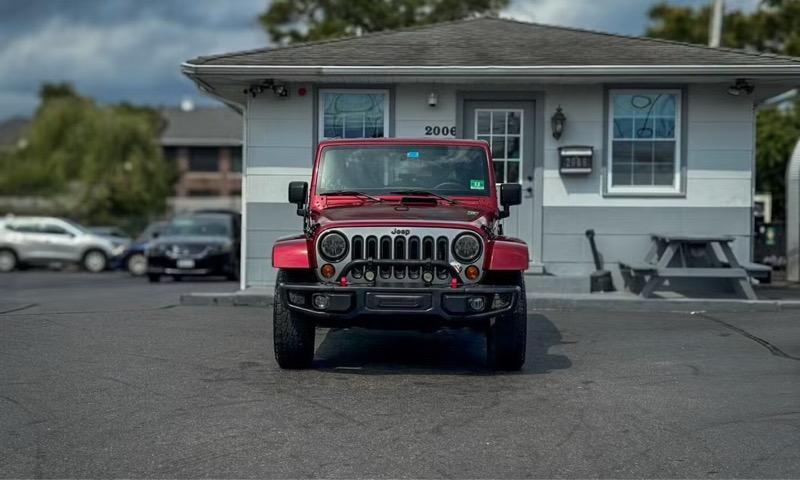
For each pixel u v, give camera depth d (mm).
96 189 43094
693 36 32500
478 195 8719
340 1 31125
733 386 7496
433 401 6918
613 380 7723
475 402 6891
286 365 8031
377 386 7430
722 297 12922
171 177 48625
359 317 7422
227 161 54250
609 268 13648
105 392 7137
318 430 6086
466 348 9375
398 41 14570
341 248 7523
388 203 8570
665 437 5973
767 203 22594
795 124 26250
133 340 9547
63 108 45906
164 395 7059
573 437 5961
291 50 13906
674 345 9461
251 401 6871
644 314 11766
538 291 13031
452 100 13688
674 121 13633
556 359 8688
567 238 13711
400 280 7496
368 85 13656
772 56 13227
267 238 13703
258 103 13656
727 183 13578
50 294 15375
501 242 7633
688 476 5203
